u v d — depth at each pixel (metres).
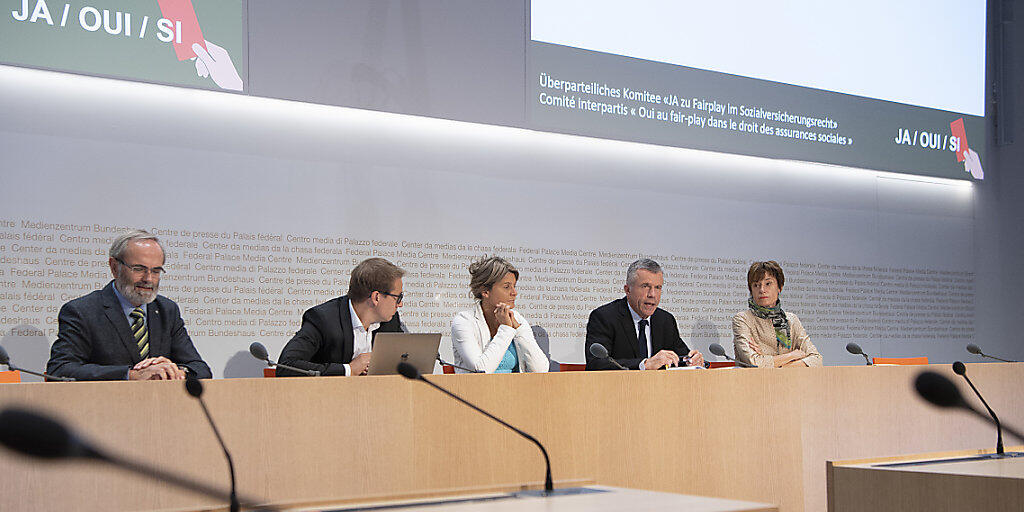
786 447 3.94
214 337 5.05
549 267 6.14
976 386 4.44
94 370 3.11
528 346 4.48
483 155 5.98
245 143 5.23
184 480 2.65
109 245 4.84
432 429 3.11
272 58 5.25
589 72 6.25
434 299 5.71
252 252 5.19
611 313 5.12
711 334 6.76
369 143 5.60
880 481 2.69
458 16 5.83
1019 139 8.45
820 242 7.35
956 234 8.10
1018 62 8.48
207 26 5.07
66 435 2.50
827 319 7.32
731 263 6.90
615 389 3.55
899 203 7.81
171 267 4.96
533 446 3.33
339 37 5.46
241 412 2.76
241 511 2.06
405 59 5.64
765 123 6.98
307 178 5.39
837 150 7.32
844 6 7.48
